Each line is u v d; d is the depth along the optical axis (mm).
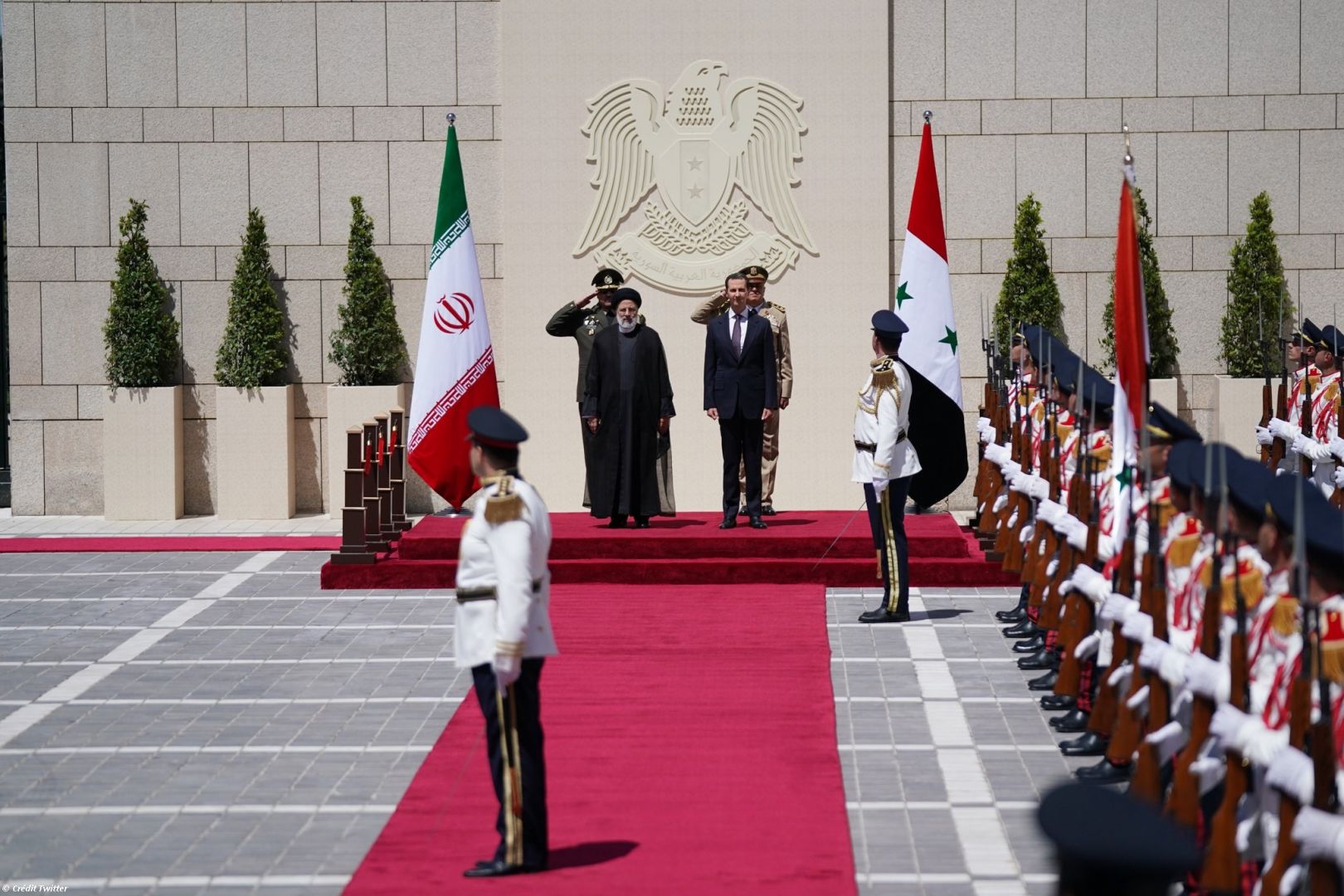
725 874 8281
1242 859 6836
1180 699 8125
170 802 9711
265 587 16703
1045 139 21062
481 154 21141
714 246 21047
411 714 11711
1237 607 7023
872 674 12781
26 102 21219
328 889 8211
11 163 21266
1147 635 8383
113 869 8523
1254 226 20609
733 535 16641
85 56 21203
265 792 9898
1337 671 6410
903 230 21109
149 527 20656
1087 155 21062
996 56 21000
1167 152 21047
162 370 21234
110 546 19203
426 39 21141
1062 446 12844
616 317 16938
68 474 21516
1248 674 6969
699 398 21125
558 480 21141
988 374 16797
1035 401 14375
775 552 16531
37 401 21438
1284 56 20922
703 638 13891
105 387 21109
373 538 17000
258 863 8617
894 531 14531
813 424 21078
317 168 21281
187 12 21156
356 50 21188
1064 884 3025
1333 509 6789
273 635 14430
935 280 17031
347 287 20953
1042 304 20609
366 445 17031
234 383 20953
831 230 20984
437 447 17766
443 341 17766
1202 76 20984
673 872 8320
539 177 21000
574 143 21000
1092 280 21125
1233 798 6781
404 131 21219
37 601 16047
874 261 21000
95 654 13742
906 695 12117
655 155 20969
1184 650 8070
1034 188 21109
